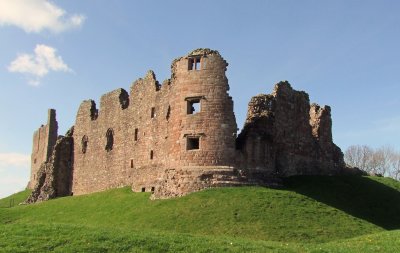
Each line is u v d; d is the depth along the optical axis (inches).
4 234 1228.5
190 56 2127.2
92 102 3095.5
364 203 2127.2
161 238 1222.3
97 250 1119.6
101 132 2930.6
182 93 2112.5
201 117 2054.6
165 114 2373.3
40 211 2440.9
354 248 1206.3
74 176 3093.0
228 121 2044.8
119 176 2699.3
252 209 1748.3
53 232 1248.8
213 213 1749.5
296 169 2415.1
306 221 1670.8
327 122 2696.9
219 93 2063.2
